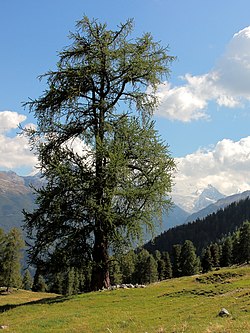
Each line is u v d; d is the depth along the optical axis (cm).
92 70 2622
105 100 2734
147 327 1600
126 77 2709
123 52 2684
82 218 2502
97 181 2469
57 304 2348
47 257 2553
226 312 1673
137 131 2627
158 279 13588
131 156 2652
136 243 2555
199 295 2409
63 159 2581
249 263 12288
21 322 1917
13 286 8825
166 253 14288
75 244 2506
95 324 1744
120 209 2519
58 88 2675
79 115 2761
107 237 2581
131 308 2136
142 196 2517
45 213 2509
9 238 8606
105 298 2419
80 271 2666
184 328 1432
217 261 14600
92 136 2714
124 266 2730
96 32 2716
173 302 2256
